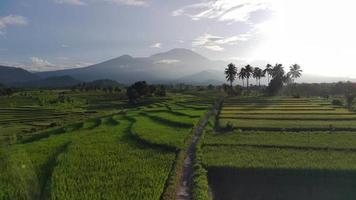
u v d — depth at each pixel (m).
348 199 30.59
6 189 27.31
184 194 28.88
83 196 27.06
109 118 78.38
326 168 32.38
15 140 56.12
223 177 33.44
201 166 34.59
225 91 164.88
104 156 39.78
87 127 66.56
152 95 166.50
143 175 32.41
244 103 104.69
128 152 41.88
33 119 94.00
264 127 56.56
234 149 41.50
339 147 41.53
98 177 31.92
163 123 65.94
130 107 133.25
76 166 35.59
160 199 27.38
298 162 34.91
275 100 115.56
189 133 53.34
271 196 31.56
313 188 31.73
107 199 26.55
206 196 27.30
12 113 107.12
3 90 167.50
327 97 131.12
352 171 31.92
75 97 168.00
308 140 45.91
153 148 44.25
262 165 33.78
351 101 90.50
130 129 58.53
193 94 173.12
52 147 46.34
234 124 59.78
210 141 46.34
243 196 31.73
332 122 61.41
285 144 43.47
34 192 27.81
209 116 76.06
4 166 33.16
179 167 35.25
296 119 66.44
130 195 27.39
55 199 26.50
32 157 40.06
